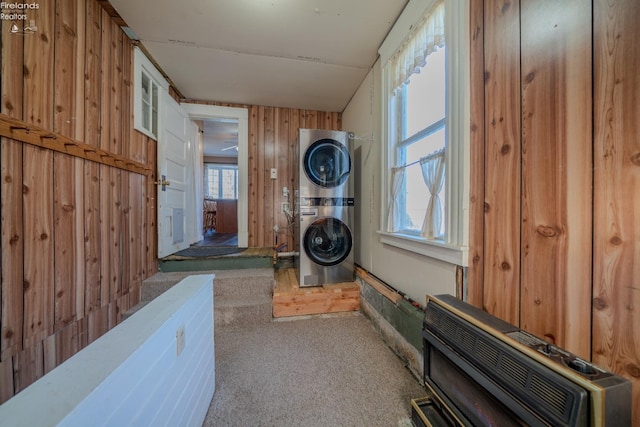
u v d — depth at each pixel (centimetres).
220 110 348
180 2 178
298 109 370
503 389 73
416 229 194
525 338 77
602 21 76
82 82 164
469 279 132
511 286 108
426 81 179
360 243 298
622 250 73
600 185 78
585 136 82
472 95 129
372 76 263
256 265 294
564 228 88
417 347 156
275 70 269
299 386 151
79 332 162
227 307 233
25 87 126
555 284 91
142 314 92
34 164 131
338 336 211
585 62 81
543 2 94
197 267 279
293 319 244
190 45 227
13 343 121
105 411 57
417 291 177
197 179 390
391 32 204
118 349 70
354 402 138
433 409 114
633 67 70
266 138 362
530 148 100
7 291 119
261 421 126
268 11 186
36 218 133
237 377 159
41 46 134
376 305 223
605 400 53
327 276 277
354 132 320
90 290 172
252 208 358
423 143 184
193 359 115
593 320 80
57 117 145
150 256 255
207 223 713
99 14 179
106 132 188
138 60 227
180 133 318
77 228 160
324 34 212
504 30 111
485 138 122
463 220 133
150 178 254
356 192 312
